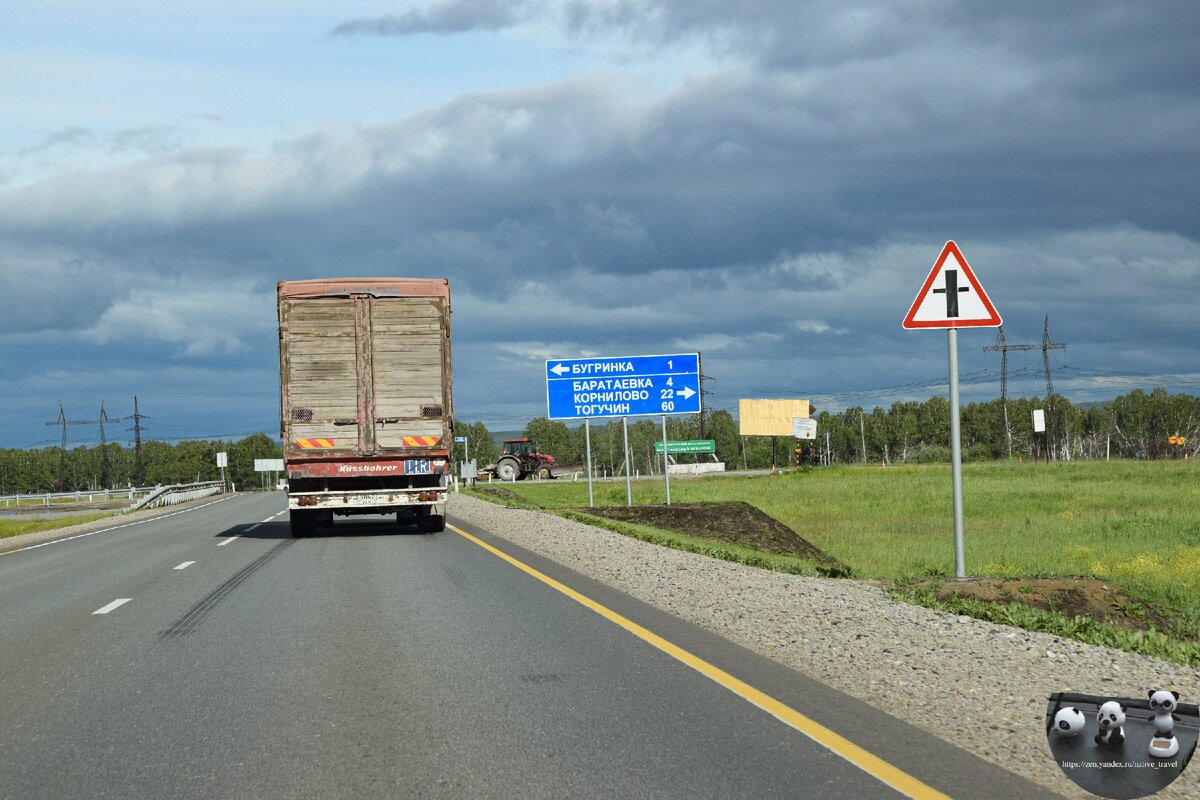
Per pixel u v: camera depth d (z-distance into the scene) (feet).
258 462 370.32
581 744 20.71
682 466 332.39
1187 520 128.26
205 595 46.01
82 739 21.91
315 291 77.15
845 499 176.76
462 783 18.37
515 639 32.94
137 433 393.50
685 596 43.68
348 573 53.72
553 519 102.73
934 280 41.01
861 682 26.45
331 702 24.79
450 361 78.13
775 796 17.39
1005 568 79.15
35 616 40.98
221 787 18.44
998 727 21.71
